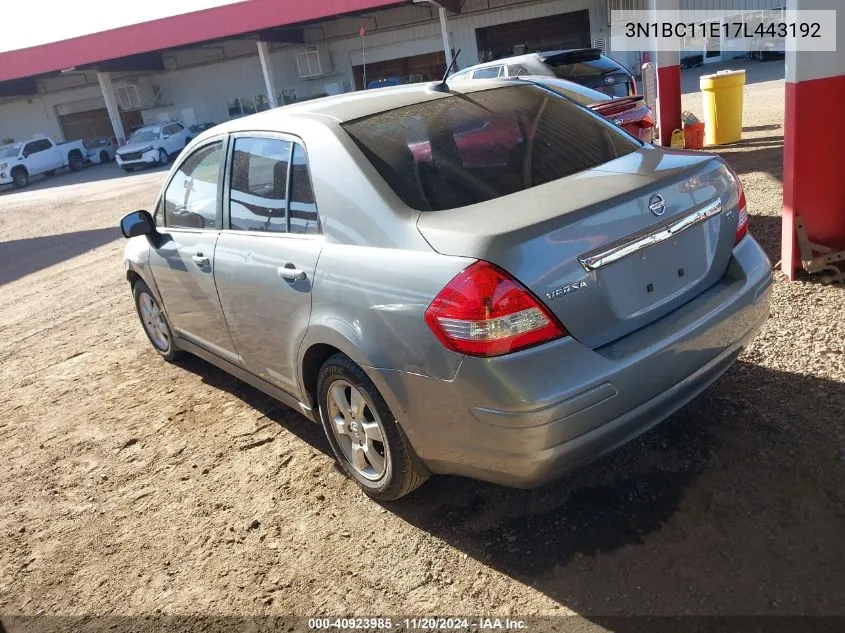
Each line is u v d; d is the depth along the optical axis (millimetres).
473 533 2799
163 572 2928
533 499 2914
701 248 2707
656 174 2639
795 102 4176
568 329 2297
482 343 2230
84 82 36594
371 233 2664
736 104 9594
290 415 4109
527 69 9984
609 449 2418
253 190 3408
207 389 4676
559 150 2953
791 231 4414
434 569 2648
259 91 34094
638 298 2482
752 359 3625
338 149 2889
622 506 2758
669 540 2539
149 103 35906
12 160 28047
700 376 2609
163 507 3393
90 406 4727
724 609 2213
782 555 2377
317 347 2998
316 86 33406
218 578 2830
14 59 30859
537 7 29125
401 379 2523
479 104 3229
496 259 2232
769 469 2789
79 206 17875
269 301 3197
